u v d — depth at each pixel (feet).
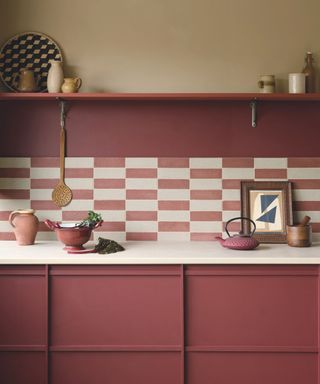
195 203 9.34
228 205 9.34
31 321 7.86
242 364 7.86
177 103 9.32
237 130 9.32
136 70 9.34
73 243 8.30
